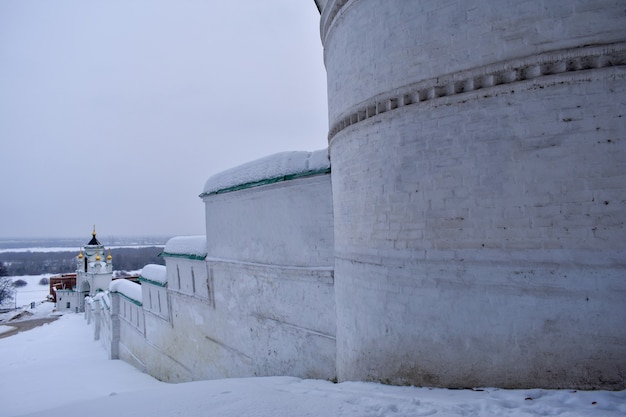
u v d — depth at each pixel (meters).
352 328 6.91
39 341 36.25
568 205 4.59
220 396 6.51
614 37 4.43
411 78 5.65
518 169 4.84
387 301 6.00
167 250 17.38
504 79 4.93
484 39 5.03
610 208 4.42
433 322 5.41
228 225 12.80
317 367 8.84
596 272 4.45
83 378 19.31
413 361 5.63
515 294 4.83
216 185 13.52
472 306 5.11
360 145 6.59
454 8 5.27
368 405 4.99
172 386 8.48
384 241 6.07
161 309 18.25
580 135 4.55
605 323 4.41
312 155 9.35
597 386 4.41
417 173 5.61
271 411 5.23
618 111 4.42
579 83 4.56
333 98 7.67
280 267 10.01
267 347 10.60
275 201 10.38
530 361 4.73
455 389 5.16
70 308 64.56
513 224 4.86
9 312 65.38
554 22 4.64
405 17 5.75
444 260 5.32
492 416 4.04
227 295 12.71
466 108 5.18
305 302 9.26
